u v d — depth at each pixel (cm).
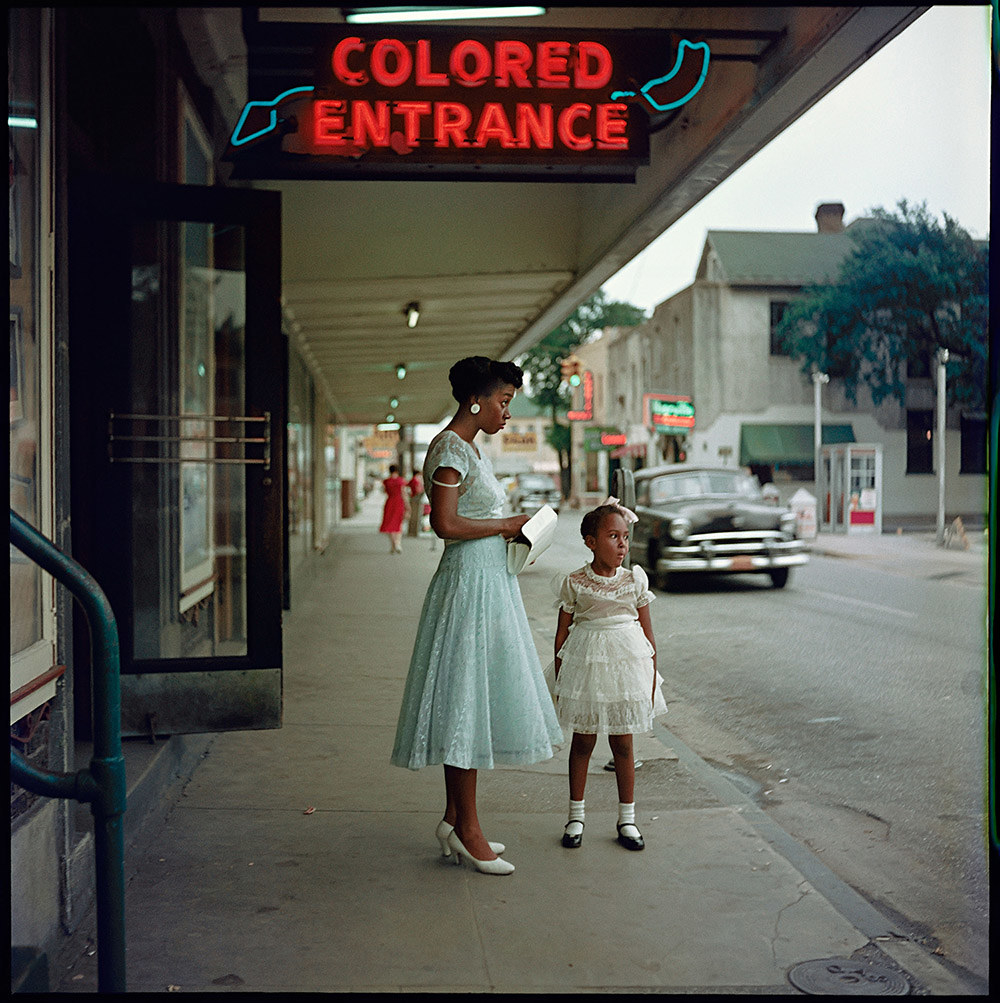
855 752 570
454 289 1127
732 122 616
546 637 979
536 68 513
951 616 1097
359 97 505
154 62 539
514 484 4266
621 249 930
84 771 229
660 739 588
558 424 5150
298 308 1202
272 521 464
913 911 358
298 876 366
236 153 505
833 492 2483
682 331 3331
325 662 802
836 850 420
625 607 396
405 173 525
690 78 529
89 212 454
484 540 374
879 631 997
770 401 3186
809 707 680
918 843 428
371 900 344
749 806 459
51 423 318
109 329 455
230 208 459
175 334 540
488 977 290
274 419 464
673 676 787
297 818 432
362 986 283
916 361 2933
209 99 702
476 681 363
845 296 2678
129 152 537
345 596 1248
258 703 461
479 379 375
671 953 308
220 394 539
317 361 1766
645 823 432
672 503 1395
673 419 3042
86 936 324
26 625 297
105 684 230
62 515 331
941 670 801
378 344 1585
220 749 545
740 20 602
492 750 365
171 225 486
